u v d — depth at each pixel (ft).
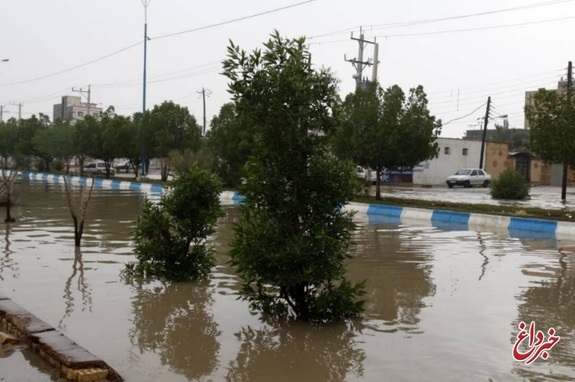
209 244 41.93
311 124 23.24
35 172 163.02
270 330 21.94
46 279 29.32
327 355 19.26
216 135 108.47
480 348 20.03
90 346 19.74
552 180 180.45
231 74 22.97
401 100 81.56
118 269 32.24
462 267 35.22
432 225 59.21
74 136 151.23
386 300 26.78
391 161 81.97
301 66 23.13
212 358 18.88
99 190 105.50
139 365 18.12
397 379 17.25
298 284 22.99
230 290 28.17
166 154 129.59
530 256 39.73
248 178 23.62
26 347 19.42
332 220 23.43
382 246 43.73
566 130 62.44
